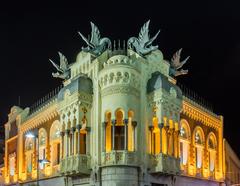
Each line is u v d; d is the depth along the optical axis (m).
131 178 41.75
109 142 43.44
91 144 44.22
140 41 48.34
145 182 42.84
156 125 45.09
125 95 43.16
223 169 59.59
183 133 51.97
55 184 50.34
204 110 57.00
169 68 51.31
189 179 51.47
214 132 59.19
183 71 53.03
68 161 44.62
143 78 45.19
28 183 57.59
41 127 56.09
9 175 64.69
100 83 44.62
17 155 61.91
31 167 57.75
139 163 42.62
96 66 45.50
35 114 57.94
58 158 51.69
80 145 44.88
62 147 46.59
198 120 55.56
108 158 41.97
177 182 48.66
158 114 44.28
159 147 44.25
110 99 43.25
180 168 46.50
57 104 50.16
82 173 43.47
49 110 54.00
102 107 44.03
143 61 45.66
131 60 44.62
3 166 70.12
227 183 61.81
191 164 52.31
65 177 47.31
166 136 44.47
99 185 42.34
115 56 44.56
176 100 46.56
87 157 43.84
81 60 48.91
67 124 46.00
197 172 53.53
